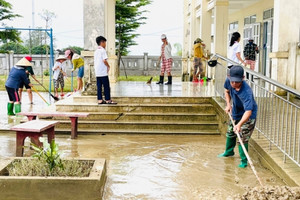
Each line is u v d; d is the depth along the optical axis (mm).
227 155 5293
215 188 4008
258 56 15000
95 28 8484
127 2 26359
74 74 23250
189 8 19172
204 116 7258
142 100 7773
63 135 6766
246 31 16906
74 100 7980
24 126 5223
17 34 20062
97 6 8477
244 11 17203
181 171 4621
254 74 5375
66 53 12438
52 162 3791
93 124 7105
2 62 21531
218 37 13500
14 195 3543
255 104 4664
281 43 8172
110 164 4910
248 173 4555
